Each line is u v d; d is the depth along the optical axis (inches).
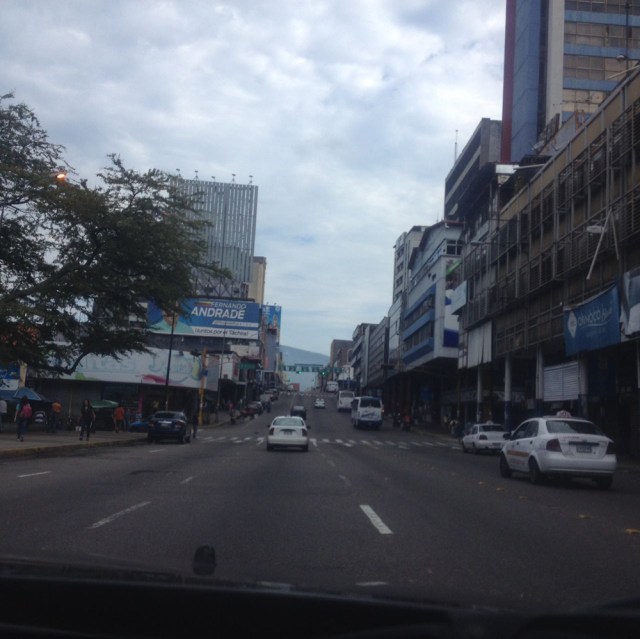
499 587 286.8
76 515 450.0
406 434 2516.0
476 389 2308.1
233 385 3540.8
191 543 365.4
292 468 855.7
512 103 2856.8
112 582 141.6
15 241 1165.7
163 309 1314.0
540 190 1610.5
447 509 525.0
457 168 3339.1
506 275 1822.1
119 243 1195.3
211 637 128.0
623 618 122.6
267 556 340.2
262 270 5634.8
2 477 679.1
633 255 1157.7
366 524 443.2
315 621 129.4
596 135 1320.1
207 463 907.4
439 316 2642.7
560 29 2667.3
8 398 1841.8
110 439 1414.9
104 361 2359.7
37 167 1130.7
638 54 2667.3
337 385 7381.9
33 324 1154.0
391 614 130.2
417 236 4131.4
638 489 741.9
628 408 1448.1
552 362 1742.1
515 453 782.5
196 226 1275.8
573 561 346.3
